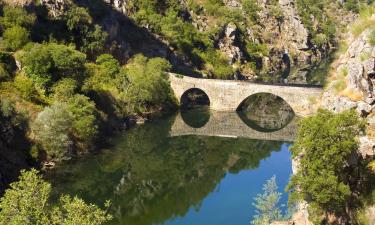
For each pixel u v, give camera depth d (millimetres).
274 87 112375
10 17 100375
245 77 174875
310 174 36125
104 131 90312
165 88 116062
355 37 39844
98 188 70812
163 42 153375
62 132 75500
